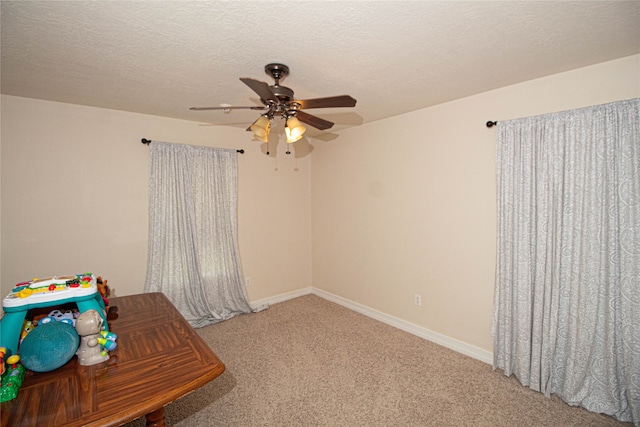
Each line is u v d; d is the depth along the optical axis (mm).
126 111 2875
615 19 1415
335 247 3980
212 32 1504
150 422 1115
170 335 1428
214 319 3320
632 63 1792
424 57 1803
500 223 2293
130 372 1111
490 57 1812
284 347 2766
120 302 1919
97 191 2754
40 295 1307
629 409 1797
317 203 4238
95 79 2094
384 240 3322
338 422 1842
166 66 1897
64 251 2619
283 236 4082
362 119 3275
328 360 2541
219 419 1870
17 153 2414
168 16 1365
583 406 1930
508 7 1320
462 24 1454
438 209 2789
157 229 3016
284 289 4121
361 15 1368
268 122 1947
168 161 3070
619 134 1796
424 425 1810
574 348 1946
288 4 1280
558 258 2010
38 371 1085
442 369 2396
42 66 1880
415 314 3035
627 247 1785
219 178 3396
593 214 1887
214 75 2041
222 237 3428
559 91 2045
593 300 1885
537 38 1592
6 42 1585
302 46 1655
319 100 1736
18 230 2434
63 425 842
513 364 2285
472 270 2568
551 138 2033
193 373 1108
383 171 3293
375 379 2270
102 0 1243
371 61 1850
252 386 2191
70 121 2617
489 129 2402
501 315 2324
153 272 3000
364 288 3590
